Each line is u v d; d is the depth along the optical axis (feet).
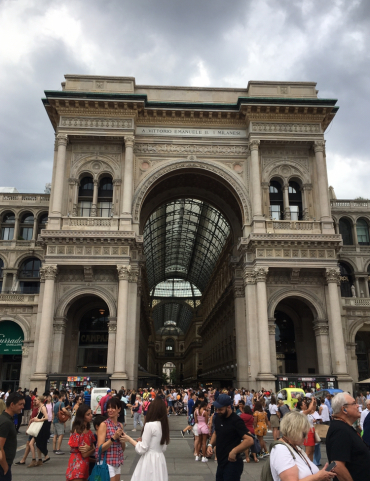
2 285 175.22
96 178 144.46
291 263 134.21
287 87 153.28
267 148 149.69
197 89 155.94
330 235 135.64
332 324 131.03
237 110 150.30
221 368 228.63
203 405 58.39
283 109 147.02
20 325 150.71
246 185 147.54
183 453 63.41
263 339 127.44
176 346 572.51
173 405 136.98
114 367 123.95
